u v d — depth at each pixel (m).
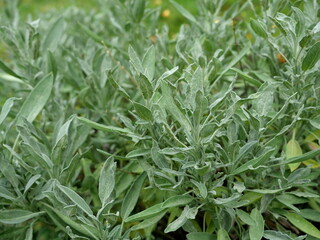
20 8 1.70
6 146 0.56
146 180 0.65
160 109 0.53
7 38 0.71
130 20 0.80
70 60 0.90
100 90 0.72
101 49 0.81
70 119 0.58
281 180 0.57
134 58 0.54
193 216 0.53
